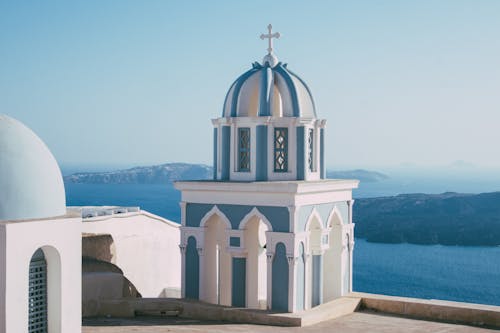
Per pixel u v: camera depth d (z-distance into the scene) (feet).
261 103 64.44
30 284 42.93
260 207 62.03
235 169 65.77
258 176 64.08
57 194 44.01
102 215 86.99
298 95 65.36
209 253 66.33
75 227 44.09
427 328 58.23
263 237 74.02
